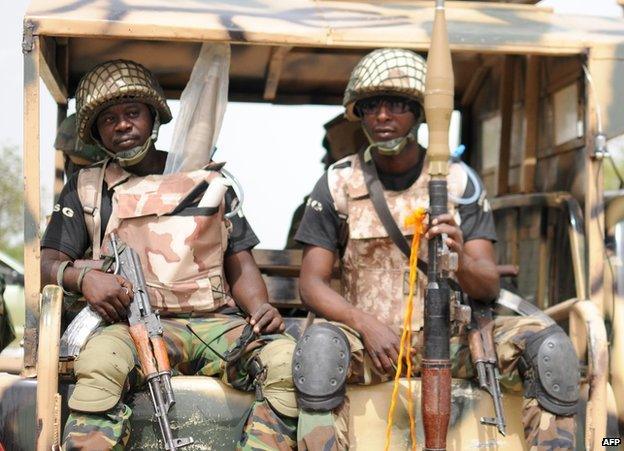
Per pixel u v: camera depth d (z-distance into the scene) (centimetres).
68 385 343
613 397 363
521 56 495
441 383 322
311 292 363
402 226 364
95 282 345
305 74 511
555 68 452
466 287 358
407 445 350
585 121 387
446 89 321
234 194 383
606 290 393
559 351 341
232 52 480
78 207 370
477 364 348
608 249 401
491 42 377
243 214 383
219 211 368
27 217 343
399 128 363
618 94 384
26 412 342
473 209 371
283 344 343
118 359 328
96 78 367
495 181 523
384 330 349
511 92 507
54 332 328
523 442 356
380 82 358
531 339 346
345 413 338
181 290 360
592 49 383
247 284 376
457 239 327
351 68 505
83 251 372
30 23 346
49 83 441
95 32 351
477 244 368
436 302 324
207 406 344
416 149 372
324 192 373
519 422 357
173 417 342
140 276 349
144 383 341
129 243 361
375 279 367
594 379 350
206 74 391
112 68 368
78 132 378
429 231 325
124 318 349
